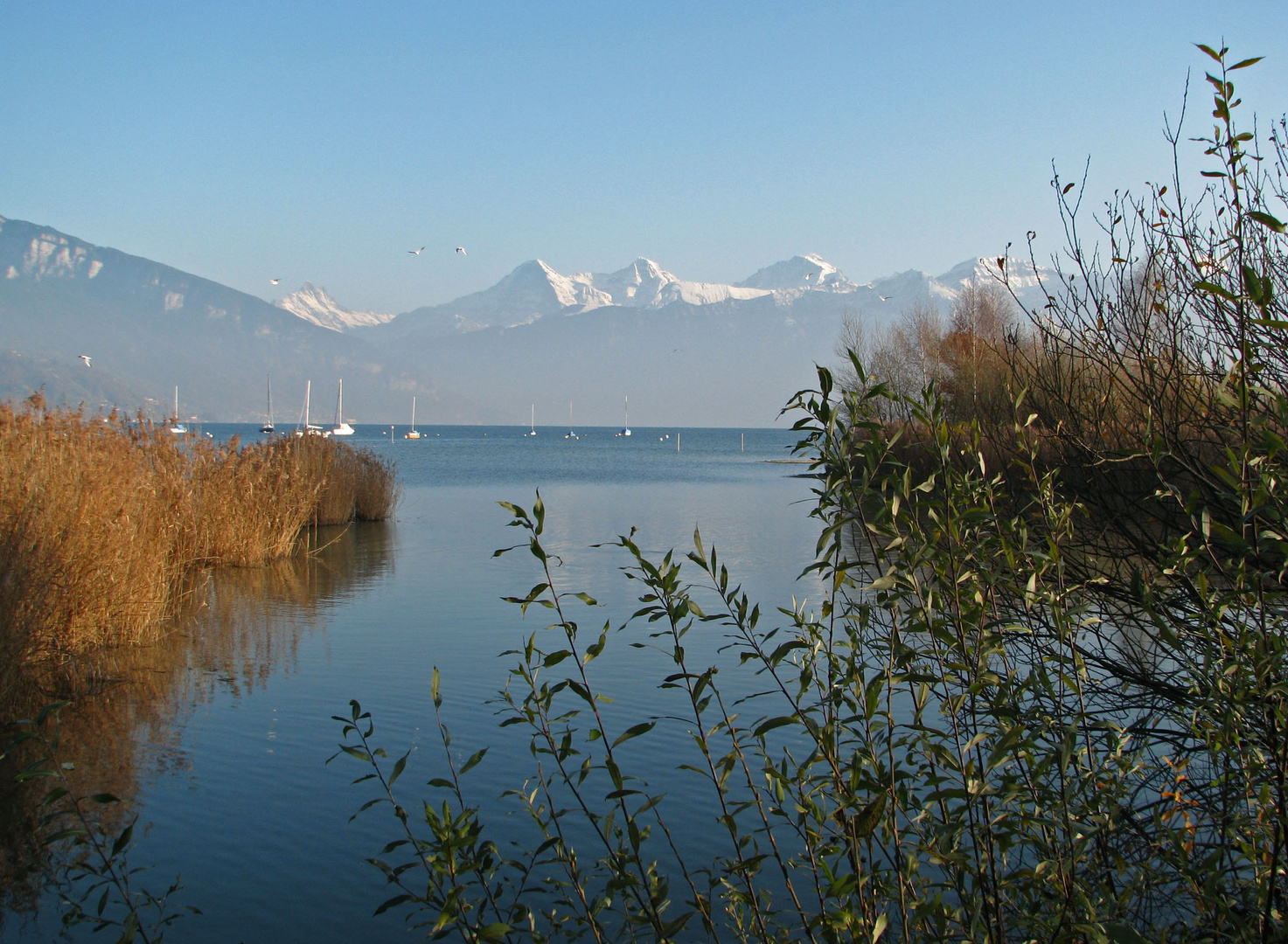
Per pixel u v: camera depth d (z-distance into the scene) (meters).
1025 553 2.60
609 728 6.59
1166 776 3.23
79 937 3.89
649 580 2.44
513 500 29.56
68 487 8.64
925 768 2.56
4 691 6.55
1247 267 2.09
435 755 6.15
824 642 2.51
